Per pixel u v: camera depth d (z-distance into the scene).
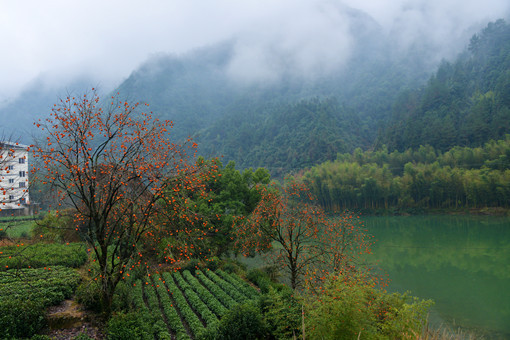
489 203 95.94
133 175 15.65
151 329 16.66
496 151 105.50
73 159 14.92
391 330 13.27
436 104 172.25
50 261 24.97
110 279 16.59
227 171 38.25
